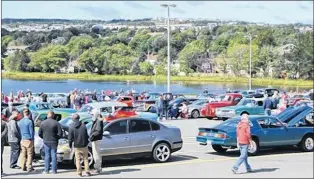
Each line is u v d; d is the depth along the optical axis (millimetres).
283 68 126312
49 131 16734
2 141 18547
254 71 129250
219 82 126625
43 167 18344
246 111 36625
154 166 18312
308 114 22031
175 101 42906
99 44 153000
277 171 17047
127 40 154625
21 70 152750
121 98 48094
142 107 42000
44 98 44438
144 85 115000
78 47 152250
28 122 17484
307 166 18094
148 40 145250
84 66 145250
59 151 17594
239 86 114312
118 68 142000
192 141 25922
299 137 21641
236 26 172500
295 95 62500
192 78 129125
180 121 38406
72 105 41312
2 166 18172
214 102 40281
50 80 139125
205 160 19703
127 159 19906
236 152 21844
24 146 17422
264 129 21000
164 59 136500
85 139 16375
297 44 127188
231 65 131125
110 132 18156
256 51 128125
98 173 16781
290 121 21781
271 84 119875
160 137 19031
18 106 34656
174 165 18500
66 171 17344
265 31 145250
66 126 18797
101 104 30266
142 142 18625
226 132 20391
